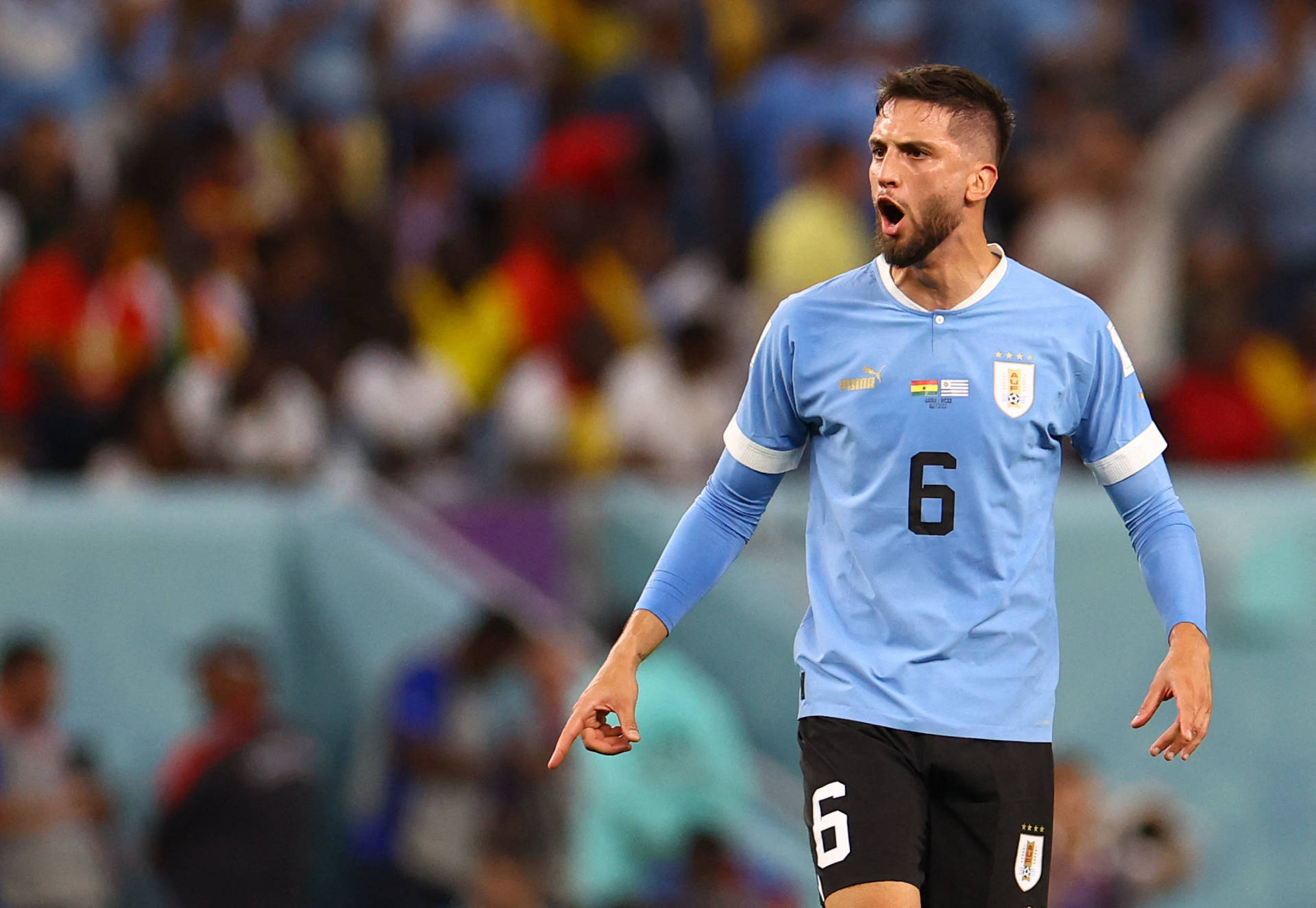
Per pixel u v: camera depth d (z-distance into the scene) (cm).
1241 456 3158
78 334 2873
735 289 3403
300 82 3369
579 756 2461
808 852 2542
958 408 1190
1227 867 2800
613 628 2667
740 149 3509
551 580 2847
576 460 3022
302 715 2809
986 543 1194
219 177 3147
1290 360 3419
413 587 2788
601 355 3109
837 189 3228
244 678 2606
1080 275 3412
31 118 3039
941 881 1223
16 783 2486
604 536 2839
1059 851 2591
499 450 2958
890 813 1185
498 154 3475
